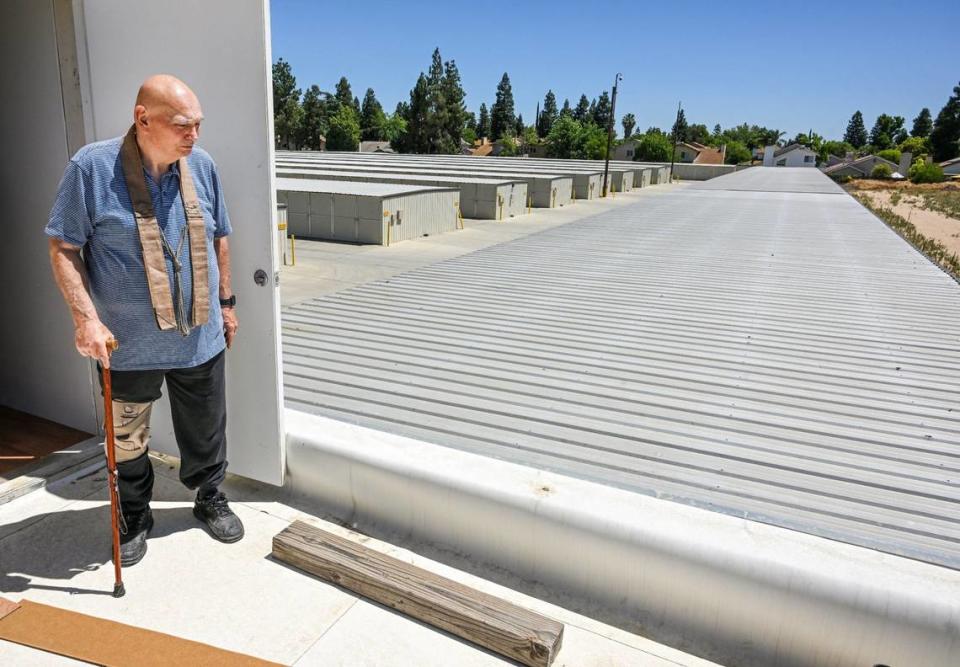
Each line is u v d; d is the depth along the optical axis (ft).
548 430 10.44
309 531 8.04
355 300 20.15
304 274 31.07
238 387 8.96
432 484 8.07
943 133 278.87
